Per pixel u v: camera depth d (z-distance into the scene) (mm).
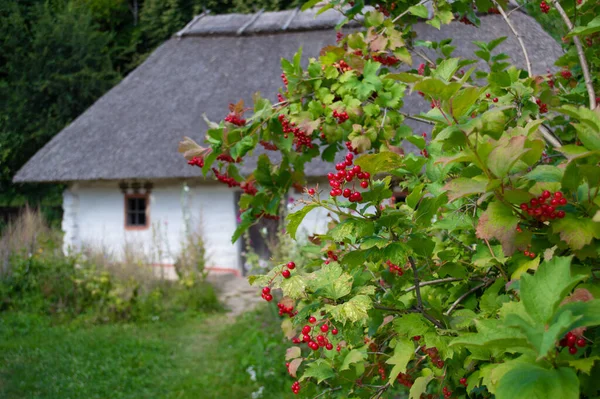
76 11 19484
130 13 22625
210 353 6836
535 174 1438
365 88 2488
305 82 2674
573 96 2518
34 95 17406
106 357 6703
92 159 12141
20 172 12352
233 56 13836
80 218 12773
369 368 2064
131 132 12539
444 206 2057
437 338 1659
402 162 1775
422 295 2057
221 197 12102
